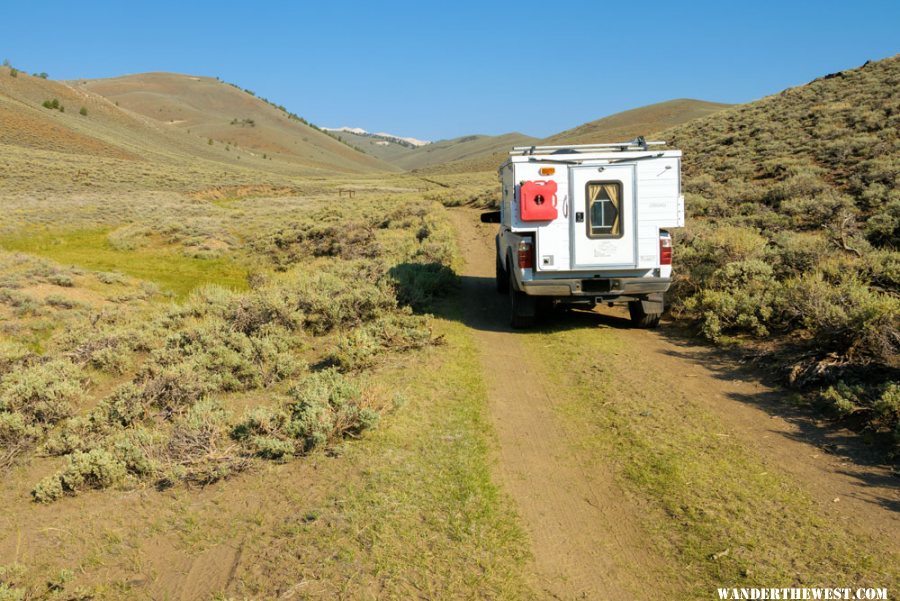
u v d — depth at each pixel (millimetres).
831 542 4156
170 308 14398
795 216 16828
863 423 5930
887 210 14641
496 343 9930
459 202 38625
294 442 6156
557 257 9742
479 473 5359
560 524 4629
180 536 4773
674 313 11094
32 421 8016
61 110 131125
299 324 11008
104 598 4047
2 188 50781
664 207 9625
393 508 4816
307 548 4371
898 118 24250
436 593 3814
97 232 33250
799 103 34500
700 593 3768
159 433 6898
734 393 7156
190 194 62906
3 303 15938
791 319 9008
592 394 7406
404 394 7277
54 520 5309
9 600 4004
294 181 91875
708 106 150375
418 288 12906
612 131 136250
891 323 7215
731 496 4848
